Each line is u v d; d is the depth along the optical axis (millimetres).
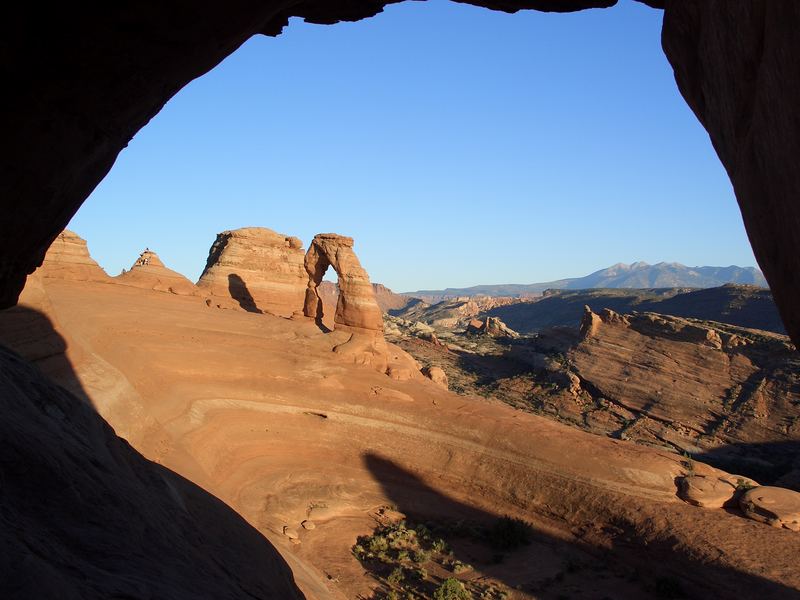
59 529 6336
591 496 33156
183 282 56969
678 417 70688
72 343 28109
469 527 33469
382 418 40500
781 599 23844
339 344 45094
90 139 9211
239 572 11680
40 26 8023
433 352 109688
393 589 26406
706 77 7609
